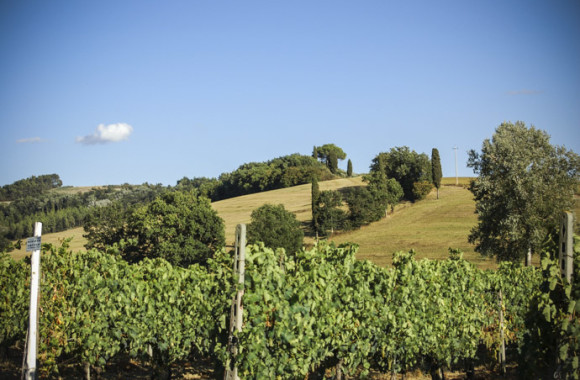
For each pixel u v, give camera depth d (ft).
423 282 42.01
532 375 25.73
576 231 105.19
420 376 48.01
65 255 39.17
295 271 33.94
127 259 178.09
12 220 284.20
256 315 28.76
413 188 282.77
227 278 30.17
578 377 23.02
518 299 52.39
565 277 23.45
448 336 44.47
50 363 36.11
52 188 492.54
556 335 24.47
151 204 181.37
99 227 187.42
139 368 50.03
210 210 183.32
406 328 39.68
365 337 36.91
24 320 44.88
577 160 121.80
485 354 54.44
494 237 129.18
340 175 502.38
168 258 171.53
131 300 40.65
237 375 28.27
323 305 33.42
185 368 49.90
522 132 129.70
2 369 43.32
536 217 120.16
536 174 122.52
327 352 34.83
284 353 30.50
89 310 38.96
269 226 173.88
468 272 48.98
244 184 410.52
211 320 39.19
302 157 504.84
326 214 223.51
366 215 226.38
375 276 39.01
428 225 217.15
